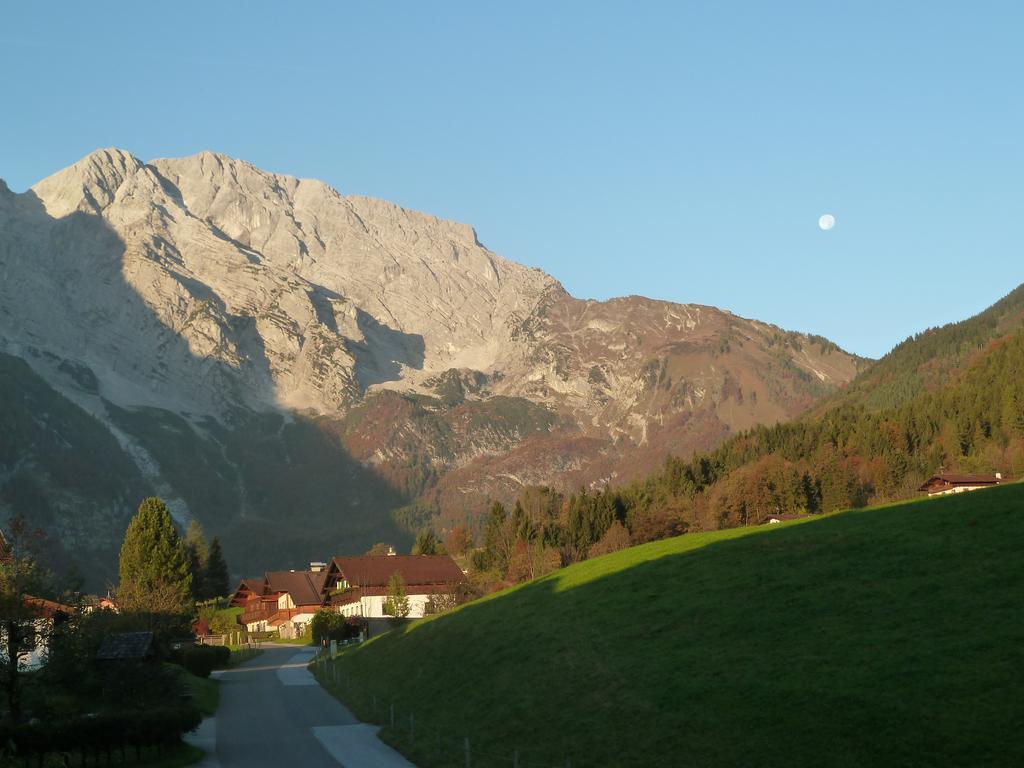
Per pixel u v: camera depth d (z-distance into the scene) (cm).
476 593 13600
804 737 3241
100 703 5841
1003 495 5216
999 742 2838
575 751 3853
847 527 5619
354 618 13762
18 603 5131
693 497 18962
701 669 4134
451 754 4388
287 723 5994
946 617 3831
